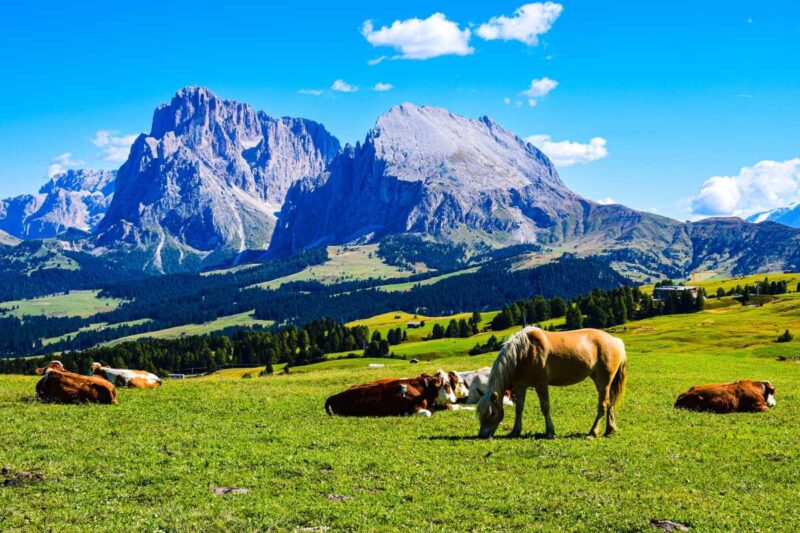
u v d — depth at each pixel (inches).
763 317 7042.3
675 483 693.3
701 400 1146.0
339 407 1115.3
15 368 7632.9
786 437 912.9
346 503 617.9
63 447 809.5
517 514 599.5
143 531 543.8
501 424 1021.8
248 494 645.3
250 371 7485.2
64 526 546.9
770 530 561.9
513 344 901.8
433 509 610.2
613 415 932.6
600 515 592.7
